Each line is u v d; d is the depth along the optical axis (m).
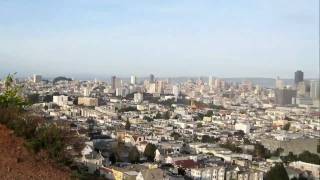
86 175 20.78
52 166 19.27
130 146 85.38
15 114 21.34
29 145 19.44
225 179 68.81
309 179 77.06
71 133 22.67
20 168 18.11
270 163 83.06
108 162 60.94
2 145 19.14
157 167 59.75
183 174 64.19
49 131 20.22
